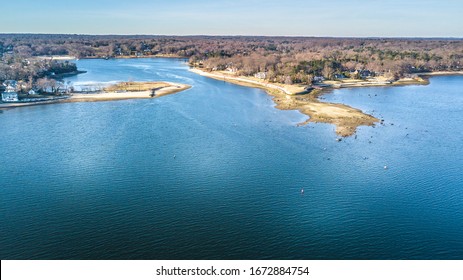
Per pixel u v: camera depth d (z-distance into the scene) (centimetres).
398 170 12181
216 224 9075
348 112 19375
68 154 13312
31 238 8488
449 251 8194
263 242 8412
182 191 10656
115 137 15212
